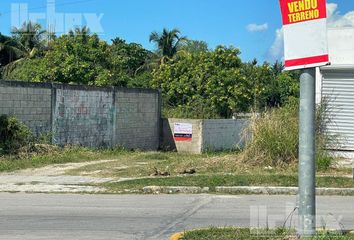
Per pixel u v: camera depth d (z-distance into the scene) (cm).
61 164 1752
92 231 815
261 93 3516
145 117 2558
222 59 3491
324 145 1559
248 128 1627
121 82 3350
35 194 1249
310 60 601
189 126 2589
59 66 3144
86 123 2173
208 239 695
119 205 1079
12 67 4391
